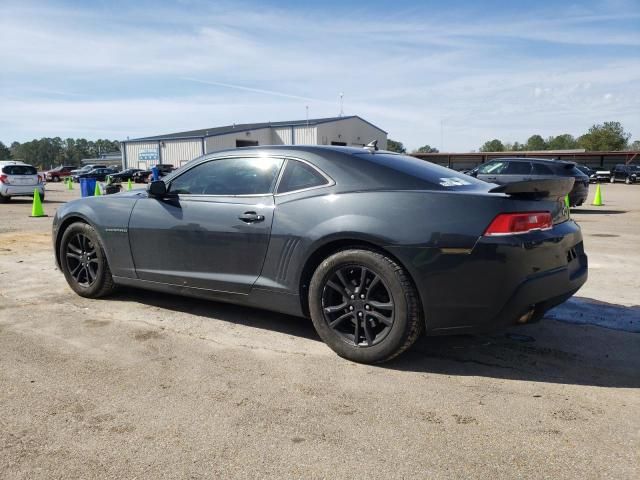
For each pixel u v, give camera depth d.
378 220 3.22
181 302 4.79
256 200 3.80
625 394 2.95
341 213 3.37
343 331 3.47
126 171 48.44
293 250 3.55
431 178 3.47
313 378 3.15
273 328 4.07
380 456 2.32
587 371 3.28
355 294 3.35
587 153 51.56
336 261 3.37
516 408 2.78
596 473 2.19
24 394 2.92
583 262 3.70
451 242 3.03
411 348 3.66
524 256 3.01
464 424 2.60
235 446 2.40
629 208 16.56
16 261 6.80
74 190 31.05
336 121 54.84
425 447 2.39
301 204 3.56
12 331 3.98
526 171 14.20
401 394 2.94
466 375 3.21
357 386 3.04
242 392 2.96
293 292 3.61
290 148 3.85
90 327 4.08
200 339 3.82
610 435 2.50
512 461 2.28
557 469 2.22
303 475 2.18
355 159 3.59
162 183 4.25
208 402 2.83
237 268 3.86
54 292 5.16
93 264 4.84
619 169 38.91
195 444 2.42
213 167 4.15
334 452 2.35
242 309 4.58
